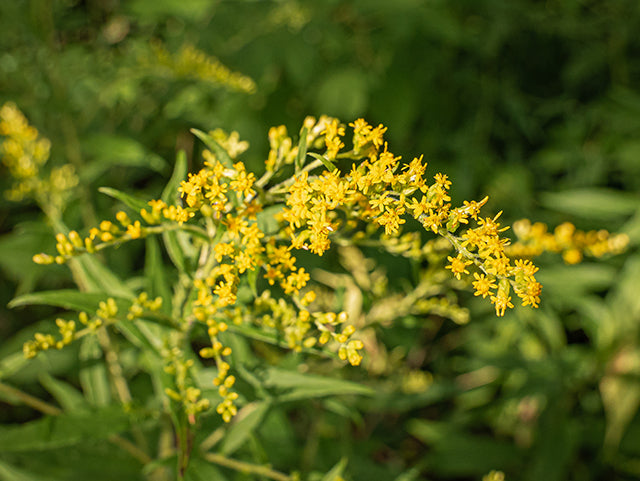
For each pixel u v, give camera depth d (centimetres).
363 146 127
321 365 216
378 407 268
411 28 317
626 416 275
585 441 301
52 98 267
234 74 308
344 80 337
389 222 117
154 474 193
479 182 371
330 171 116
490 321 330
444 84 384
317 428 234
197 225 152
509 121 409
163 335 159
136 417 157
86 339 200
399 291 274
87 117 283
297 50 331
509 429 326
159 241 291
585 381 284
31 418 305
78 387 282
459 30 341
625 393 277
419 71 354
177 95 333
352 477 246
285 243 144
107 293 151
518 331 323
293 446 223
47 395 303
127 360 226
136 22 359
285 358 192
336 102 335
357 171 116
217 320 149
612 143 359
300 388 151
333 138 127
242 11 345
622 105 357
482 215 354
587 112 392
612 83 408
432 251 163
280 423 219
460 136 385
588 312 288
